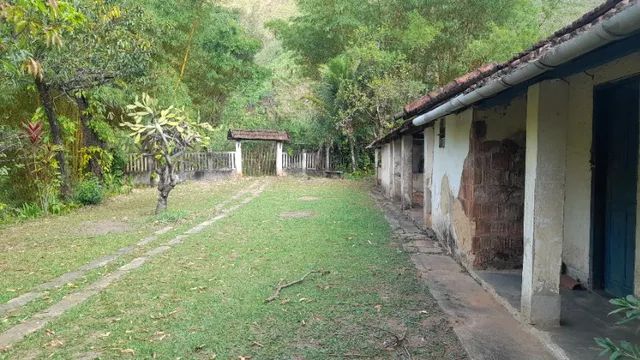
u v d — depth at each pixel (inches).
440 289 186.1
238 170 829.2
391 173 499.8
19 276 217.3
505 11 630.5
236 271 214.5
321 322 150.6
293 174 895.1
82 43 409.1
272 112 973.2
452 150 245.6
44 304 174.4
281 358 125.7
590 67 112.9
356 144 864.3
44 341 140.2
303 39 813.9
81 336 143.3
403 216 386.0
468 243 213.0
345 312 159.3
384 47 684.7
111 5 418.6
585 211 178.9
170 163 398.3
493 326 146.5
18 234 337.1
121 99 530.6
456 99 157.2
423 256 243.0
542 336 133.7
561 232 137.9
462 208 224.7
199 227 339.3
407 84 631.2
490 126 207.8
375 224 339.0
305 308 163.3
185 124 412.2
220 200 508.1
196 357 127.7
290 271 212.2
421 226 327.6
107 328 149.3
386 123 644.1
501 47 563.2
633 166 153.4
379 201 493.4
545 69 100.3
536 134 136.3
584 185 179.5
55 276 216.2
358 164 880.3
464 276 205.5
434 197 290.5
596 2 651.5
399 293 179.9
